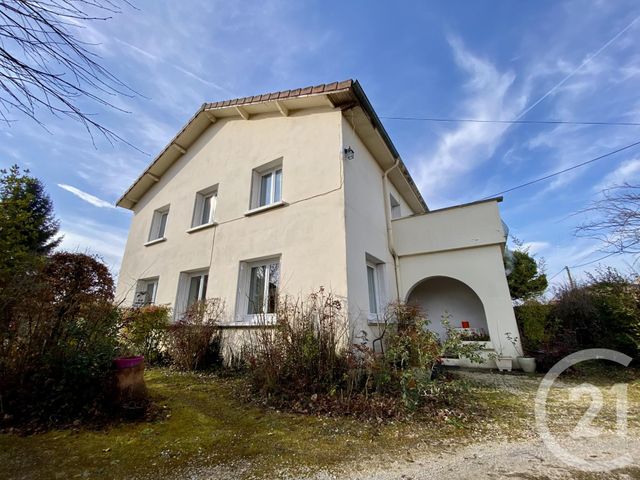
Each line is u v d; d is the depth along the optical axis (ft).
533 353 23.24
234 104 29.01
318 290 19.43
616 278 25.64
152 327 24.89
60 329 13.10
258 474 7.84
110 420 11.43
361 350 15.33
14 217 16.01
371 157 28.63
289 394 14.43
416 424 11.54
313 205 21.91
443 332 31.24
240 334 21.94
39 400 11.56
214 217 28.91
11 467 8.02
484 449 9.33
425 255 26.91
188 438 10.16
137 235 36.96
